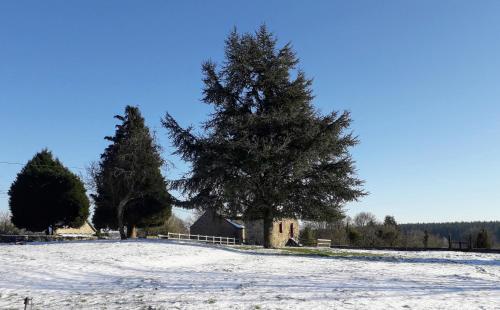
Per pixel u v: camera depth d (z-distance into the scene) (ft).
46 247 83.76
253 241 201.36
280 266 67.05
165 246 89.56
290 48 108.99
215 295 39.01
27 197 138.51
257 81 106.83
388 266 70.03
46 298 37.65
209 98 110.01
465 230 433.89
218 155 99.45
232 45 107.96
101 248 81.92
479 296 39.68
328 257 88.28
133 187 123.24
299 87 106.93
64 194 140.36
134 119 138.82
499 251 118.73
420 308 34.12
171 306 34.40
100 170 134.31
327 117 103.81
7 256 65.51
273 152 96.43
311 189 103.45
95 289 42.42
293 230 207.21
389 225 283.59
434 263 76.74
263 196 102.12
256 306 34.40
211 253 84.02
